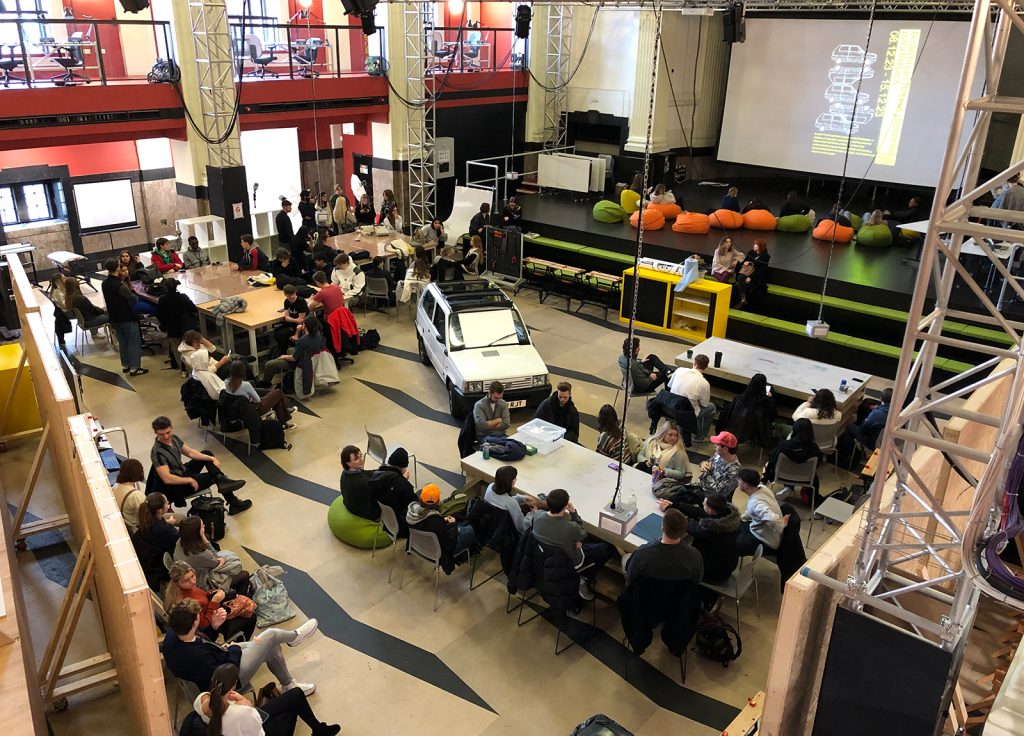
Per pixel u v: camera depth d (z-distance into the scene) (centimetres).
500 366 998
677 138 2055
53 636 559
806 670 448
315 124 1712
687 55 1994
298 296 1161
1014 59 1551
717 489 726
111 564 446
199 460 805
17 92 1234
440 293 1124
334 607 687
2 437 929
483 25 2214
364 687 602
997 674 483
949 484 624
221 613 582
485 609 690
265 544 770
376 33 1809
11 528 707
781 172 1953
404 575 731
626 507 662
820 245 1509
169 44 1433
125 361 1138
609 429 825
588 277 1422
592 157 2103
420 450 945
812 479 793
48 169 1571
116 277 1097
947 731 448
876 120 1767
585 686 608
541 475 753
